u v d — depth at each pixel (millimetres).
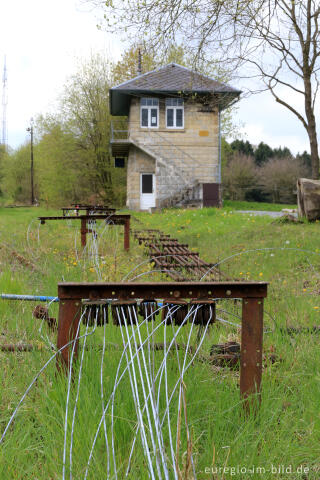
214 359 3543
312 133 14836
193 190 29594
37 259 9117
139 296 2848
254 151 81875
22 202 71188
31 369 3391
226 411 2686
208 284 2814
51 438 2475
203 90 26953
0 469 2199
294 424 2750
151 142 29656
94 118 39125
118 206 40188
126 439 2469
